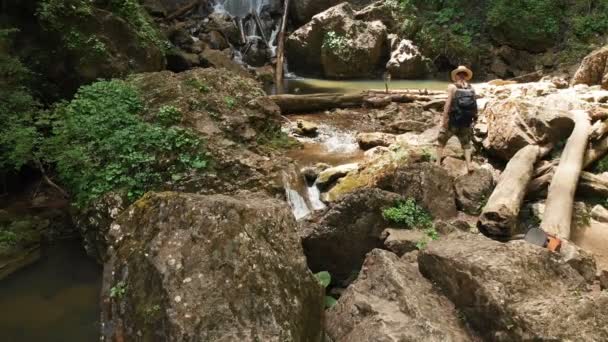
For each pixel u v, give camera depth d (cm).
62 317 559
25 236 699
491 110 893
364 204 609
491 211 625
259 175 748
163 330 355
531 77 1490
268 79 1559
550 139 802
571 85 1248
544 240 551
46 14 909
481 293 404
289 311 376
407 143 849
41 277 641
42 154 735
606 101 979
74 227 743
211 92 880
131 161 707
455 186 729
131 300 382
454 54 1670
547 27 1599
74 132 739
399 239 585
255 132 877
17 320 552
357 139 942
